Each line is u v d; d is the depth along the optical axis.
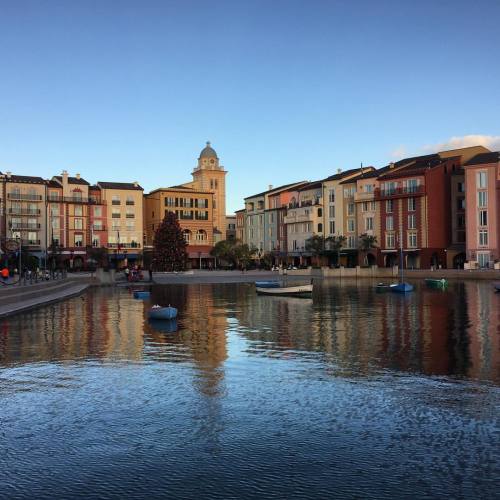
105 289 71.88
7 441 11.73
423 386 16.22
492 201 99.31
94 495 9.25
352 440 11.66
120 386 16.41
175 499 9.09
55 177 126.44
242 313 39.03
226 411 13.76
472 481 9.68
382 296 55.75
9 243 58.75
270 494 9.26
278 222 139.38
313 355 21.48
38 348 23.38
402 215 111.12
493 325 30.75
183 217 134.75
